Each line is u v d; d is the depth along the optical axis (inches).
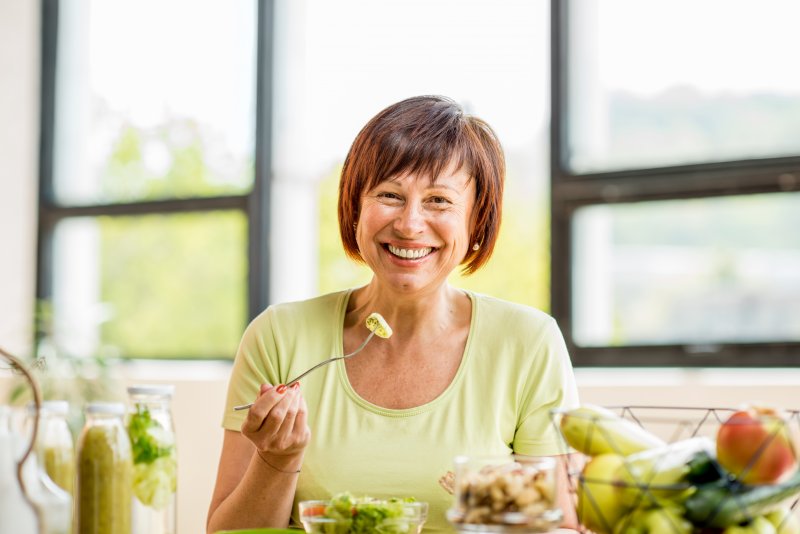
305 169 140.8
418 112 63.4
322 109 139.4
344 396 65.1
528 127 125.7
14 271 156.5
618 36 122.3
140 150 152.3
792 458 40.4
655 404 103.4
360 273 137.9
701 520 40.8
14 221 156.9
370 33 135.5
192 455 130.6
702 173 116.6
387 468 62.6
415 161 61.4
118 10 154.6
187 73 149.0
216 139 146.6
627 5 121.9
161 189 150.3
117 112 154.2
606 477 42.2
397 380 65.2
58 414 50.9
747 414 41.5
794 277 112.6
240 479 65.6
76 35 157.5
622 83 122.0
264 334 68.3
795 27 113.3
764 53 114.9
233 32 145.8
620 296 120.8
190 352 146.4
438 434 63.4
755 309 114.0
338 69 137.9
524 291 124.8
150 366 144.6
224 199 144.6
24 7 158.4
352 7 136.8
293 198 141.8
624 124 122.0
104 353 145.7
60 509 45.0
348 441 63.5
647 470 41.5
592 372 119.9
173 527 49.0
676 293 118.0
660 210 118.9
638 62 121.3
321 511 47.5
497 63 127.4
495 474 42.5
